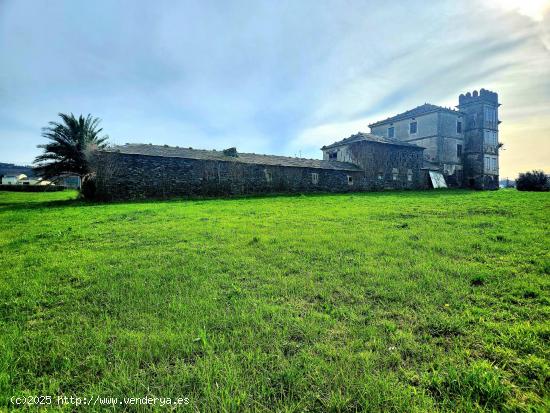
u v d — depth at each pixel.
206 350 2.69
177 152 26.91
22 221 12.17
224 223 10.34
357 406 2.05
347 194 28.86
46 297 4.05
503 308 3.43
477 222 9.20
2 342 2.86
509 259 5.25
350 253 5.98
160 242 7.45
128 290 4.18
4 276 4.95
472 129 43.47
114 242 7.56
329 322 3.16
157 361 2.61
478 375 2.22
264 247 6.64
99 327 3.15
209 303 3.66
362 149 36.19
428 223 9.42
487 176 42.94
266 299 3.81
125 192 23.53
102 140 29.67
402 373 2.38
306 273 4.84
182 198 25.19
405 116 44.59
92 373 2.44
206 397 2.12
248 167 28.88
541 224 8.47
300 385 2.23
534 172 35.72
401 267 4.98
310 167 32.00
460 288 3.98
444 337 2.87
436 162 41.06
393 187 37.62
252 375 2.36
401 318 3.26
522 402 2.05
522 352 2.60
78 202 23.03
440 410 2.01
